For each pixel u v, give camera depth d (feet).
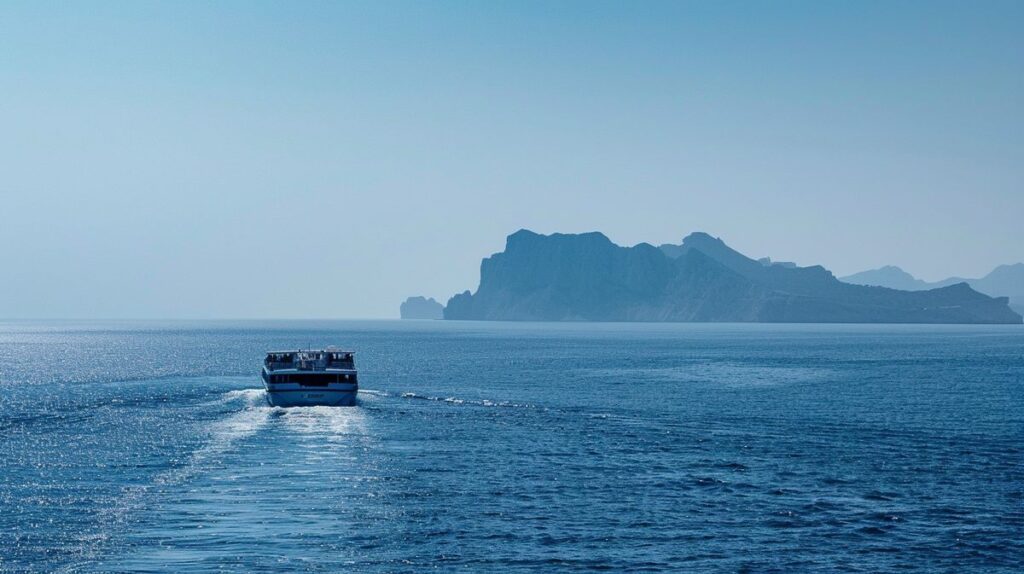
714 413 336.49
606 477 213.87
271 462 228.43
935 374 548.31
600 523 174.29
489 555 155.94
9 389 426.51
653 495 196.13
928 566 151.43
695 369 595.47
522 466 226.58
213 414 322.96
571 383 476.54
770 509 184.14
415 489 200.34
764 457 239.91
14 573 144.56
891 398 393.09
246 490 197.16
